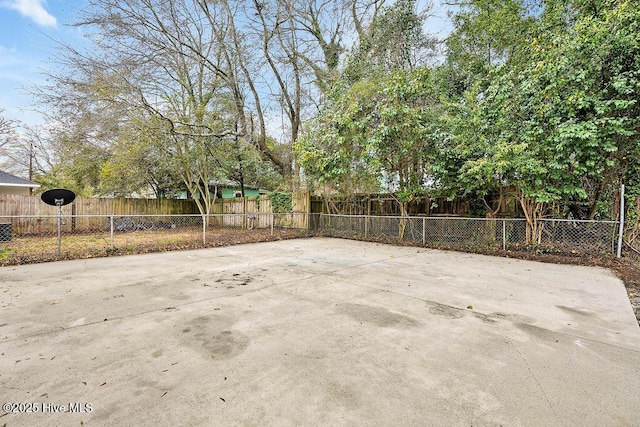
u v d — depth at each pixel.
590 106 5.95
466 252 7.59
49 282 4.57
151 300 3.73
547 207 7.17
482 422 1.64
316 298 3.84
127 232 12.25
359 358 2.32
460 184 8.01
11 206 11.05
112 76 9.01
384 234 9.84
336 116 8.59
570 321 3.11
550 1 7.45
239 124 12.06
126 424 1.60
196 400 1.81
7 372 2.09
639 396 1.88
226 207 15.41
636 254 6.28
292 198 12.55
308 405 1.77
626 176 6.45
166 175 14.32
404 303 3.66
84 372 2.11
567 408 1.76
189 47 10.31
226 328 2.88
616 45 5.52
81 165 13.48
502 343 2.60
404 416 1.68
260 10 10.91
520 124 6.85
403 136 8.12
